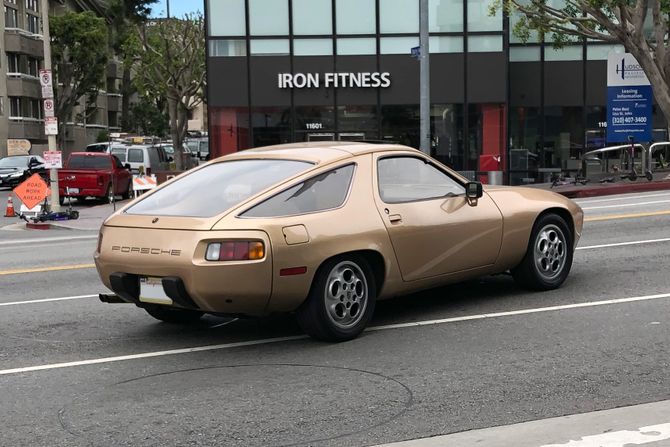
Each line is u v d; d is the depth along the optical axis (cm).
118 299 669
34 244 1591
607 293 784
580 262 964
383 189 672
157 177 2561
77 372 583
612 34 2192
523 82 2784
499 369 556
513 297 779
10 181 3550
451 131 2594
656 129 2809
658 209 1508
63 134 5212
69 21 4928
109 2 6050
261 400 507
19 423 478
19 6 5234
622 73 2236
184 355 621
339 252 616
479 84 2581
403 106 2577
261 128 2573
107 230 643
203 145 5306
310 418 472
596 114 2780
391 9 2558
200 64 4066
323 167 644
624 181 2252
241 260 575
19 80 5053
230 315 610
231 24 2552
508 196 766
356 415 475
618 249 1052
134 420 478
